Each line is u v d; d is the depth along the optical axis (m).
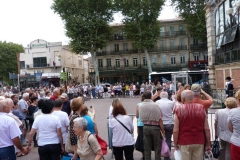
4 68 66.25
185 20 47.09
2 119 4.87
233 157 4.74
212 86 21.83
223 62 19.53
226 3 18.64
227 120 4.96
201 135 4.70
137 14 46.22
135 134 9.46
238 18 16.45
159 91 8.20
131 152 5.79
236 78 16.94
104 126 12.72
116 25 57.88
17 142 4.89
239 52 16.31
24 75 39.47
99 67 59.19
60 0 43.81
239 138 4.64
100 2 45.47
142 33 45.69
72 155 5.22
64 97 8.36
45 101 5.54
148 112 5.91
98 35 47.12
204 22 43.81
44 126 5.38
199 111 4.68
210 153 5.05
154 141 5.98
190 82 28.98
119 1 46.47
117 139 5.71
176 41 55.62
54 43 55.16
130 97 32.44
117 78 58.62
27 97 9.83
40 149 5.36
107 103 25.55
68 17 44.69
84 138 4.32
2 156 4.77
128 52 57.50
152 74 35.38
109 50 58.56
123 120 5.74
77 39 44.38
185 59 55.22
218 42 20.84
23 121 9.10
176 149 4.88
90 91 32.72
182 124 4.71
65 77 31.56
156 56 56.69
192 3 45.41
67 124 6.01
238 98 4.83
